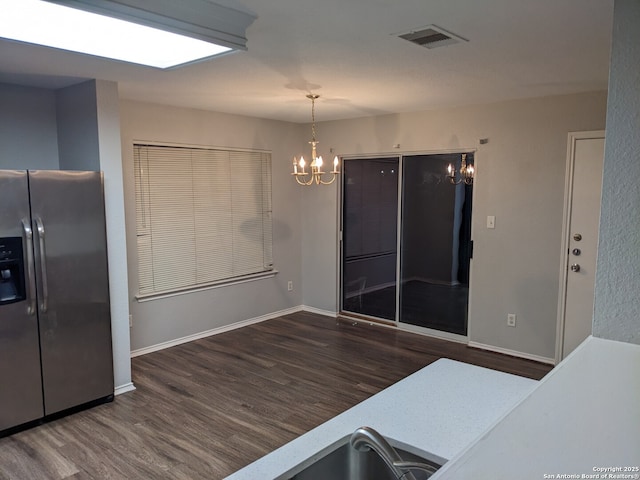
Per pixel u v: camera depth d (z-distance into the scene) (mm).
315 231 6012
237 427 3232
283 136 5773
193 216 4930
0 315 3062
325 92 3965
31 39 2074
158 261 4680
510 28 2373
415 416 1621
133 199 4426
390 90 3877
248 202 5461
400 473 1137
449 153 4809
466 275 4855
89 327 3500
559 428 749
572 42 2596
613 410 812
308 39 2531
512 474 626
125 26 1897
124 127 4289
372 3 2043
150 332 4672
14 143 3723
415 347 4812
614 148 1251
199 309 5070
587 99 3938
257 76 3377
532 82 3578
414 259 5234
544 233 4262
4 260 3062
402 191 5230
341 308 5941
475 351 4684
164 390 3824
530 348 4434
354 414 1644
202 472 2723
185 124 4746
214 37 2094
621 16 1222
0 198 3027
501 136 4422
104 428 3230
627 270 1242
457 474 630
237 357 4543
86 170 3680
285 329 5422
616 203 1252
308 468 1388
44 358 3277
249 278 5520
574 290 4152
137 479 2658
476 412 1651
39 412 3275
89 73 3289
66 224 3342
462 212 4812
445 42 2590
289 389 3832
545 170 4207
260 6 2072
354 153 5531
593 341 1243
